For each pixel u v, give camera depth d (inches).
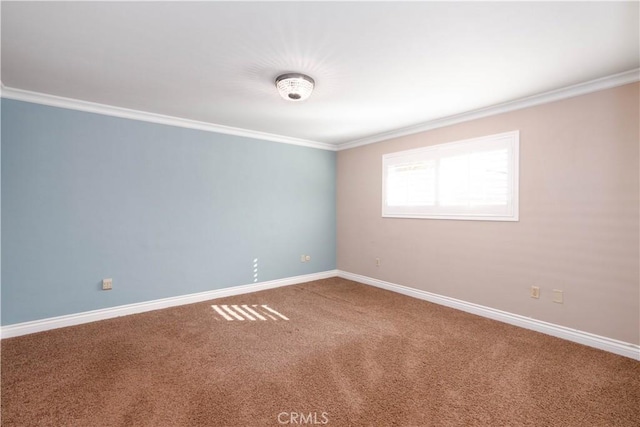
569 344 104.4
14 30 72.0
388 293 167.2
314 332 115.3
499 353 98.2
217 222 158.7
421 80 100.7
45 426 65.5
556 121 110.4
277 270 181.0
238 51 82.0
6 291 110.6
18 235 112.1
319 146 197.2
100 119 127.0
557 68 91.9
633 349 94.6
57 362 92.1
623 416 68.9
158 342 106.3
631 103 94.7
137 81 101.8
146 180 138.1
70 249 121.6
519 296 120.9
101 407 71.6
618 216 97.4
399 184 166.9
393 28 71.3
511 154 122.3
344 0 61.2
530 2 61.9
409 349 101.3
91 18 67.3
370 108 128.5
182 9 64.2
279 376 84.9
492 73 95.7
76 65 90.2
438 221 148.8
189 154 149.6
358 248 191.6
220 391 77.9
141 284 137.6
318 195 198.1
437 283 149.9
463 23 69.5
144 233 138.0
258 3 62.2
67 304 121.3
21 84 104.7
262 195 174.4
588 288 103.7
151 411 70.2
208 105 125.5
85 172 124.2
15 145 111.4
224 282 161.5
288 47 80.0
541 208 114.4
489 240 130.0
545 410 71.0
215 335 112.3
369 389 78.9
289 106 126.2
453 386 80.2
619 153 97.0
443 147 145.9
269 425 65.9
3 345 103.5
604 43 77.9
